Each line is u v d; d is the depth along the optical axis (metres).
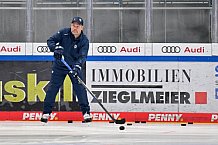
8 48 24.50
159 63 24.42
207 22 24.56
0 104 24.48
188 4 24.62
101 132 20.83
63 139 18.16
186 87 24.42
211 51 24.42
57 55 17.22
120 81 24.44
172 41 24.56
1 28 24.64
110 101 24.44
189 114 24.42
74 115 24.44
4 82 24.44
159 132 21.00
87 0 24.64
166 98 24.42
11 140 17.77
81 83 17.47
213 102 24.41
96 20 24.66
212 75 24.36
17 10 24.66
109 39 24.62
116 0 24.64
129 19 24.64
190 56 24.44
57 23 24.72
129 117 24.42
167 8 24.62
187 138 18.78
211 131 21.61
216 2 24.48
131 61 24.44
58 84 17.83
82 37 17.67
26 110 24.52
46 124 23.95
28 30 24.64
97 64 24.42
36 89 24.45
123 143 17.00
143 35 24.64
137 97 24.42
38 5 24.72
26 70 24.48
